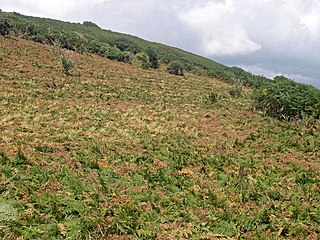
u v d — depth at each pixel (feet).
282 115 92.38
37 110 76.69
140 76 157.17
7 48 148.05
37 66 130.11
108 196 36.99
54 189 36.65
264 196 41.42
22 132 57.62
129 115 83.82
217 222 34.22
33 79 109.40
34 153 46.24
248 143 68.18
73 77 123.95
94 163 45.11
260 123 87.92
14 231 28.09
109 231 30.19
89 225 29.99
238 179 46.52
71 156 48.42
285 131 79.41
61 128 63.77
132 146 58.13
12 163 41.60
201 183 44.45
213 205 38.22
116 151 53.42
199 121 85.81
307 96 96.12
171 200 38.14
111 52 205.36
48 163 44.09
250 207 38.58
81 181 39.68
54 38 194.18
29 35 191.42
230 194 41.78
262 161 56.70
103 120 75.61
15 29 186.80
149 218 33.50
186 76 196.75
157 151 57.41
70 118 73.46
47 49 169.89
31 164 42.37
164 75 178.91
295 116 90.68
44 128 62.59
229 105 112.37
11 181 36.96
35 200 33.55
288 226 34.01
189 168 50.14
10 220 29.58
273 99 96.22
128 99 104.88
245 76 223.10
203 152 59.21
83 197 35.53
